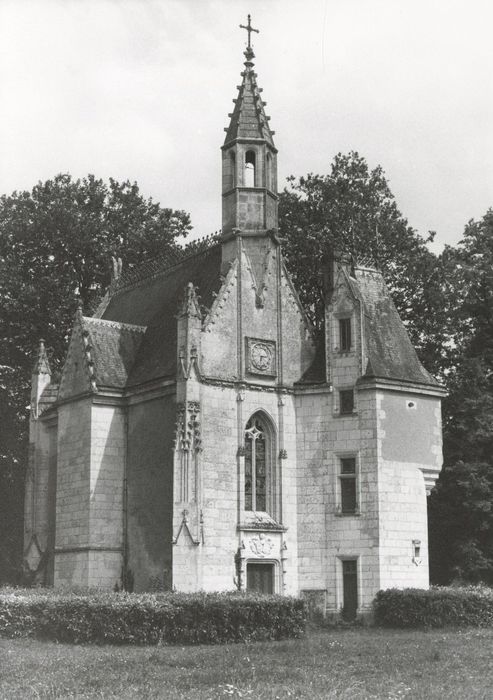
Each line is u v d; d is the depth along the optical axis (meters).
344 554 48.31
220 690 23.42
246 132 53.97
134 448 51.41
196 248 58.03
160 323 55.19
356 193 68.56
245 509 48.81
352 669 27.41
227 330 49.75
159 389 49.97
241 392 49.31
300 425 50.78
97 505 50.69
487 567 57.19
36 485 58.66
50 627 35.84
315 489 49.78
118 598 36.22
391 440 49.00
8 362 73.69
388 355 50.97
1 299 71.19
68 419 53.41
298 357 51.84
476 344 62.47
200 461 46.75
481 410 58.22
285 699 22.16
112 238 75.75
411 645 34.41
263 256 52.28
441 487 58.66
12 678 25.98
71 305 71.88
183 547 45.81
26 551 57.97
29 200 74.81
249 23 56.78
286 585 48.84
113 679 25.48
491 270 61.38
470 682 24.91
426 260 65.81
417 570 48.38
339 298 51.06
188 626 35.28
